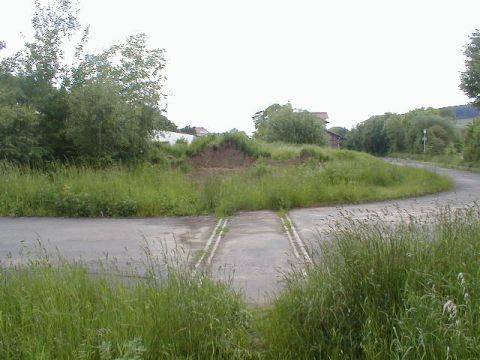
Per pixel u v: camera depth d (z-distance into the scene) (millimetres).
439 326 3447
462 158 39656
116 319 4102
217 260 7516
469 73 33281
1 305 4363
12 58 20062
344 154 28531
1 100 18375
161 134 23672
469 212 5508
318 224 10633
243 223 11133
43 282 4727
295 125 43969
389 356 3537
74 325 4000
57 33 20344
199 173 21750
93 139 18875
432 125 57531
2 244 9109
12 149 17484
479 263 4227
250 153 27281
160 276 5000
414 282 4004
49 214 12836
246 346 4094
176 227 10852
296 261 7047
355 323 3975
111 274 5305
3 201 13195
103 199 12875
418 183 18312
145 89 21703
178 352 3859
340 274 4301
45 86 19812
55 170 17078
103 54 21453
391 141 69438
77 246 8836
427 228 5129
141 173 16281
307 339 3988
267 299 5270
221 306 4406
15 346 3883
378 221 5758
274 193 13734
